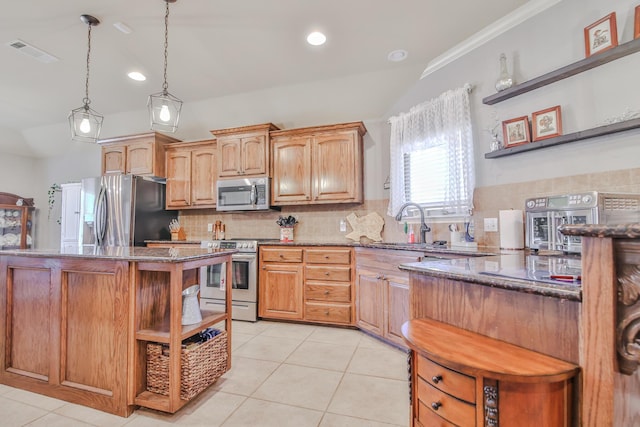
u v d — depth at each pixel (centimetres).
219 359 203
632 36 172
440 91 292
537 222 194
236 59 298
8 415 170
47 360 191
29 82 344
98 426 161
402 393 192
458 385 91
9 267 205
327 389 197
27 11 229
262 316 338
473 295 110
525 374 78
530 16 221
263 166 380
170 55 291
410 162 330
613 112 179
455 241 255
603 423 74
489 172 247
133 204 392
